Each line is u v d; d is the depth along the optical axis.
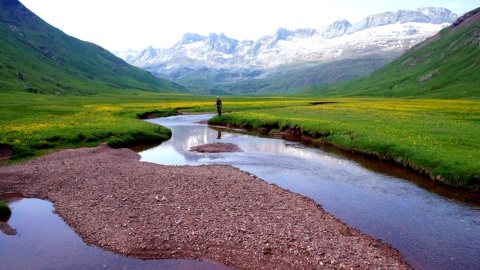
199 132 59.31
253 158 37.12
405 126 46.09
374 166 32.16
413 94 184.00
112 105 109.19
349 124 48.94
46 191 24.45
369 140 37.44
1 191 24.66
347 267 14.50
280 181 27.81
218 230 17.69
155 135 50.31
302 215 19.97
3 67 152.88
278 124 58.47
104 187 24.78
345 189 25.42
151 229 17.88
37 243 16.94
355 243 16.64
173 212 20.03
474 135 37.78
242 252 15.70
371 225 18.92
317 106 94.75
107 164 31.84
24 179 26.94
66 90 166.75
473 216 19.86
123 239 17.00
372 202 22.50
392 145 34.19
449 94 157.62
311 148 42.16
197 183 25.73
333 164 33.44
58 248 16.45
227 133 57.72
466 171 24.95
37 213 20.70
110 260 15.34
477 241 16.92
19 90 131.75
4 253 16.03
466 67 186.12
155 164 32.97
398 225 18.86
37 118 60.03
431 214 20.28
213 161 35.97
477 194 23.45
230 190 24.19
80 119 60.06
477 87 152.62
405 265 14.80
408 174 29.12
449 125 46.78
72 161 32.75
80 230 18.22
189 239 16.84
